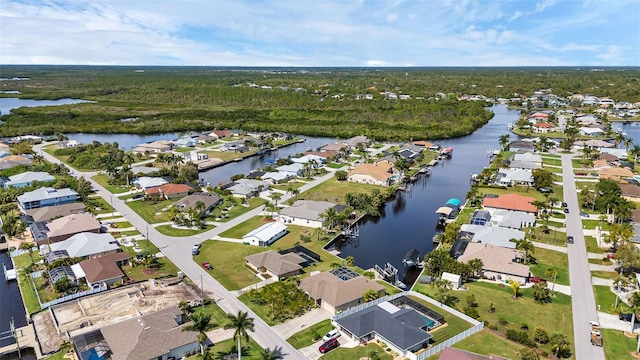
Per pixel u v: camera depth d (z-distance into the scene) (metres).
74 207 136.00
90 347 70.50
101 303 86.94
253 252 111.50
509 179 171.38
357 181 179.50
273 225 125.69
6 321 82.50
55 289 90.00
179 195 156.25
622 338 76.50
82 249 105.69
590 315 83.75
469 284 96.88
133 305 86.06
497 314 84.06
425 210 150.75
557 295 91.00
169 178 177.12
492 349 73.12
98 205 144.88
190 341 72.12
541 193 161.00
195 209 135.50
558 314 84.12
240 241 118.62
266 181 175.62
